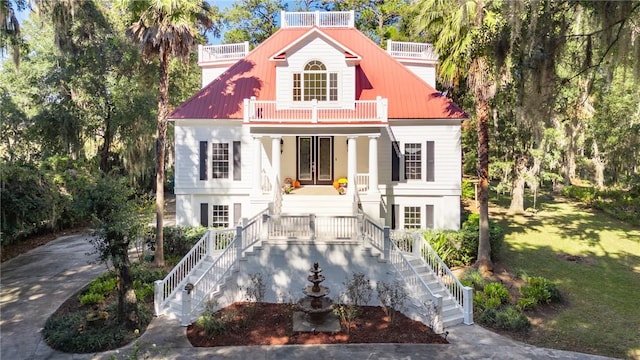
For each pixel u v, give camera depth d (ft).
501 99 49.08
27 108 90.22
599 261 58.49
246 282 45.29
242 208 66.18
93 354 33.45
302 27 78.64
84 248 67.46
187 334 37.06
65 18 66.28
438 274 46.42
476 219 67.72
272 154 61.46
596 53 36.63
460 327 38.96
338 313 39.81
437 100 66.28
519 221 84.79
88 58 87.66
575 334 37.32
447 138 64.44
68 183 72.84
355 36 76.48
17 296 45.44
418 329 38.32
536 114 35.81
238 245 45.24
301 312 41.70
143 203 46.93
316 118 57.67
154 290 43.45
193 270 46.98
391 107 65.26
